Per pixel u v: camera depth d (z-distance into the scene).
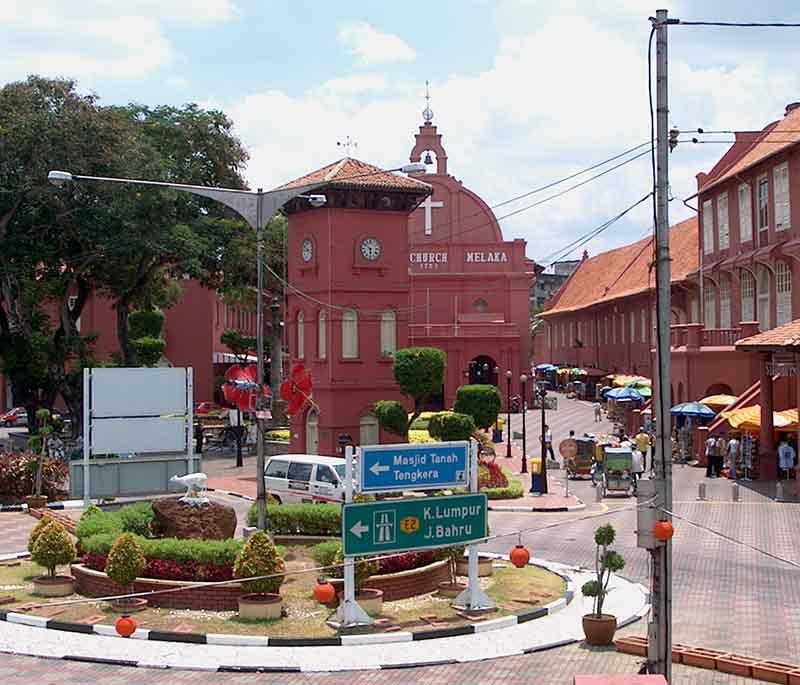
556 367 81.50
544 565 21.86
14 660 14.81
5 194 41.72
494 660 14.96
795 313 39.06
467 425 35.00
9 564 21.62
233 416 50.06
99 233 43.66
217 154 51.72
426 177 67.12
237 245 50.69
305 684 13.86
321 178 38.41
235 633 15.84
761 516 28.48
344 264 39.09
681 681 13.90
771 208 41.28
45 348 45.44
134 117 50.56
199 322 70.31
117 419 29.84
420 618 16.84
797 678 13.59
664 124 13.91
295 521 22.44
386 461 16.78
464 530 17.31
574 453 33.88
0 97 41.78
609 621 15.73
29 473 32.09
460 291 66.44
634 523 28.41
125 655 14.98
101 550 18.53
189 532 20.20
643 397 50.25
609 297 67.94
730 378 42.00
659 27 13.98
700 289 46.94
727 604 18.28
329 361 38.94
